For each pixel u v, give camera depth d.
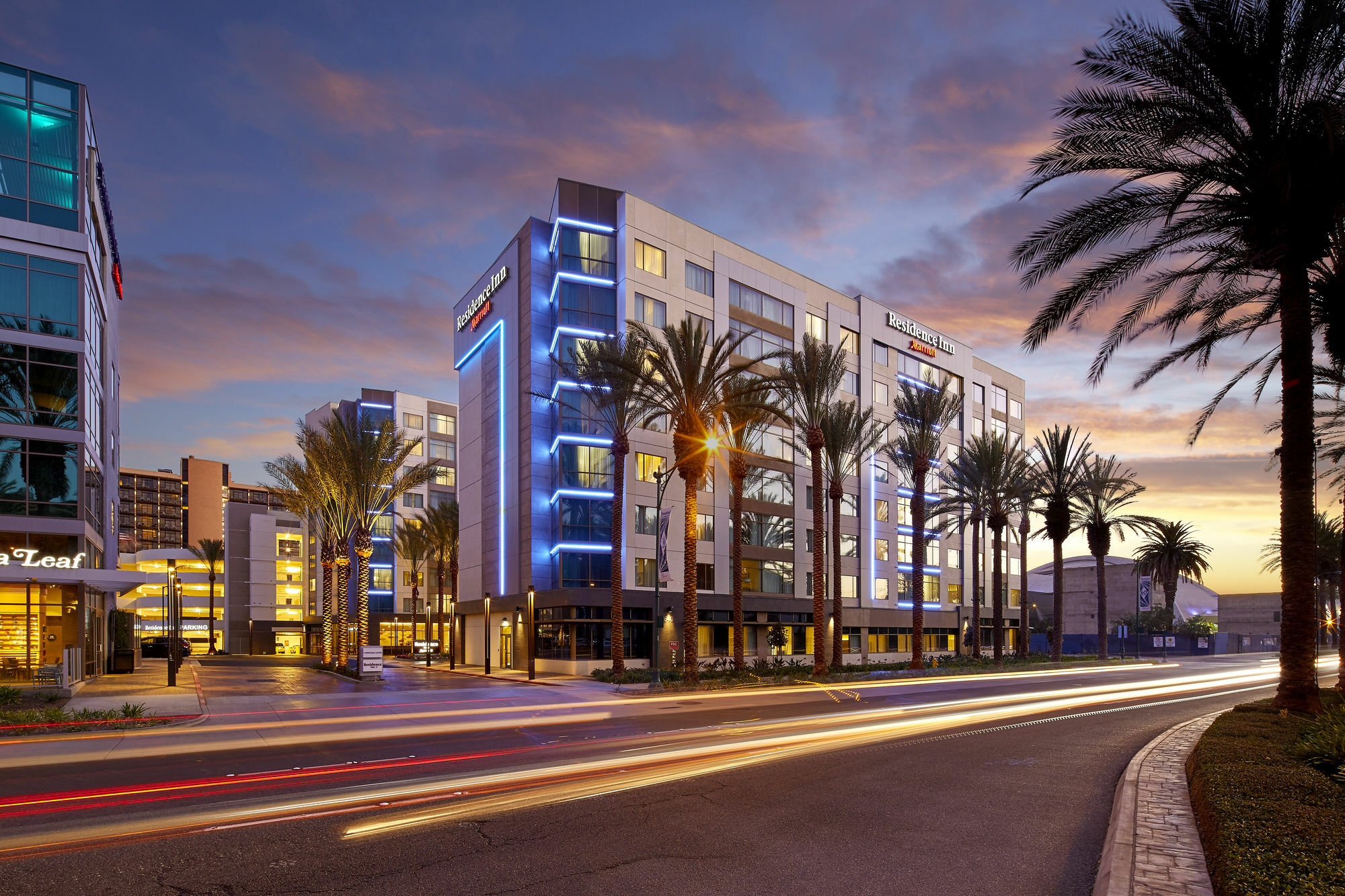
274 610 100.81
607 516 48.53
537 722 22.25
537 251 51.88
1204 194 17.52
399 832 9.05
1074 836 8.97
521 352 52.31
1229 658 76.56
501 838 8.81
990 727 19.83
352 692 32.62
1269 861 6.18
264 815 9.91
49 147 33.31
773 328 57.78
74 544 32.62
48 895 7.02
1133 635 89.94
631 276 49.31
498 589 54.09
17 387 31.67
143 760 15.06
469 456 61.28
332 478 48.38
